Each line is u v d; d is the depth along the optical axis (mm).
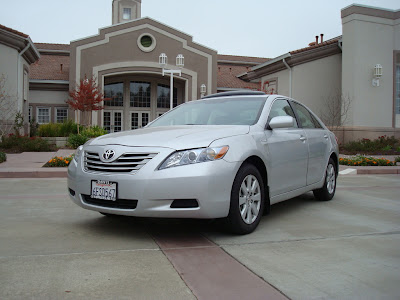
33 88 23547
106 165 3516
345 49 17969
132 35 23156
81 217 4438
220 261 2924
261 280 2553
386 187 7316
